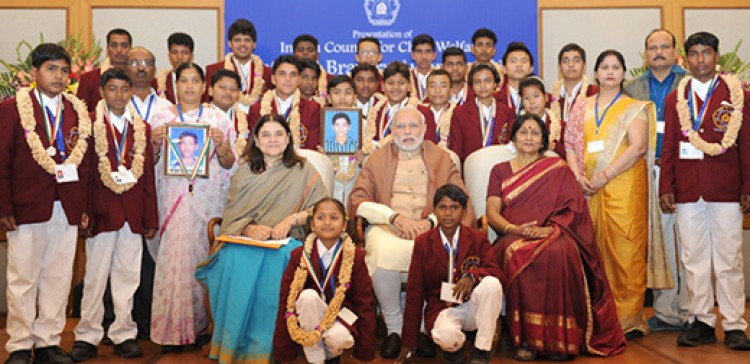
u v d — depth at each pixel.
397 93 5.75
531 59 6.22
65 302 4.24
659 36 5.35
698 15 7.88
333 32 7.81
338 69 7.82
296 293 3.87
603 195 4.97
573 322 4.20
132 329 4.47
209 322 4.55
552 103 5.80
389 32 7.82
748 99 4.47
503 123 5.53
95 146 4.33
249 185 4.46
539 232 4.34
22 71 5.96
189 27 7.86
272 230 4.29
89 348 4.36
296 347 3.92
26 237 4.07
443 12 7.83
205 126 4.66
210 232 4.45
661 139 5.34
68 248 4.20
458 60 6.33
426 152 4.92
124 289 4.44
